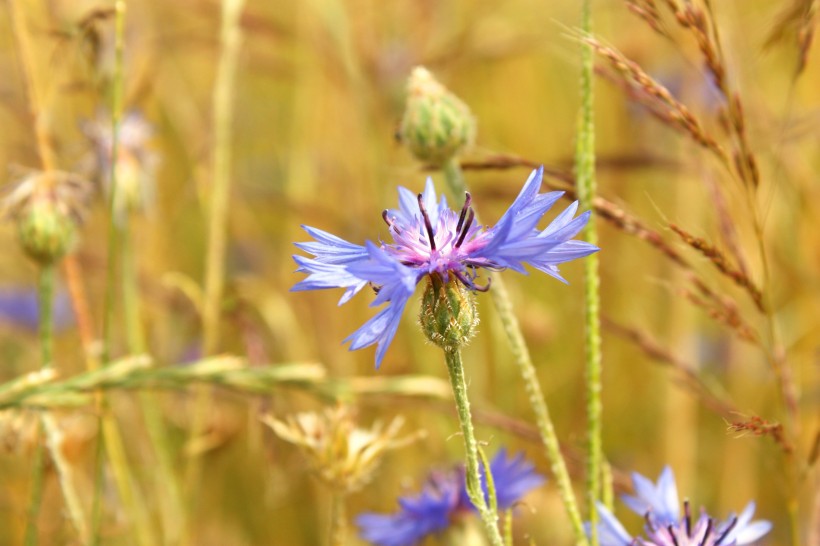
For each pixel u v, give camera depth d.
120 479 0.47
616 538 0.40
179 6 0.55
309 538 0.53
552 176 0.42
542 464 0.52
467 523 0.44
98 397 0.45
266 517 0.54
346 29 0.54
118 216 0.49
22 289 0.56
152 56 0.53
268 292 0.53
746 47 0.49
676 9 0.41
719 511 0.52
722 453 0.53
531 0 0.58
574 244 0.38
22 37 0.45
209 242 0.52
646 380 0.55
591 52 0.41
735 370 0.53
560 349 0.56
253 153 0.65
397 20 0.56
